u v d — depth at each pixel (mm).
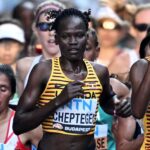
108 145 14469
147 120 12492
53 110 11781
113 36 20016
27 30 21688
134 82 12484
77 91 11719
